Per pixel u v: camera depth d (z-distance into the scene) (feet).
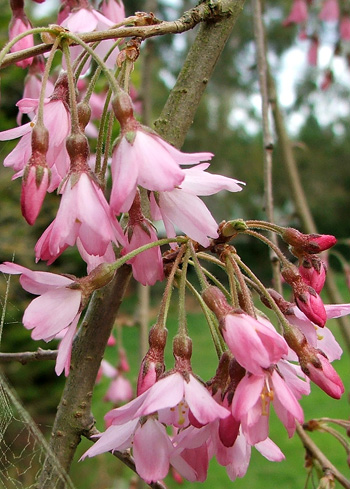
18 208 1.65
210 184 0.40
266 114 0.78
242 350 0.35
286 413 0.36
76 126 0.38
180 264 0.47
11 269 0.36
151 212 0.42
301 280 0.44
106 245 0.35
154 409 0.34
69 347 0.36
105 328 0.46
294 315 0.44
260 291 0.44
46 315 0.37
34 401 1.74
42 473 0.45
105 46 0.52
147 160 0.35
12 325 1.64
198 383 0.36
